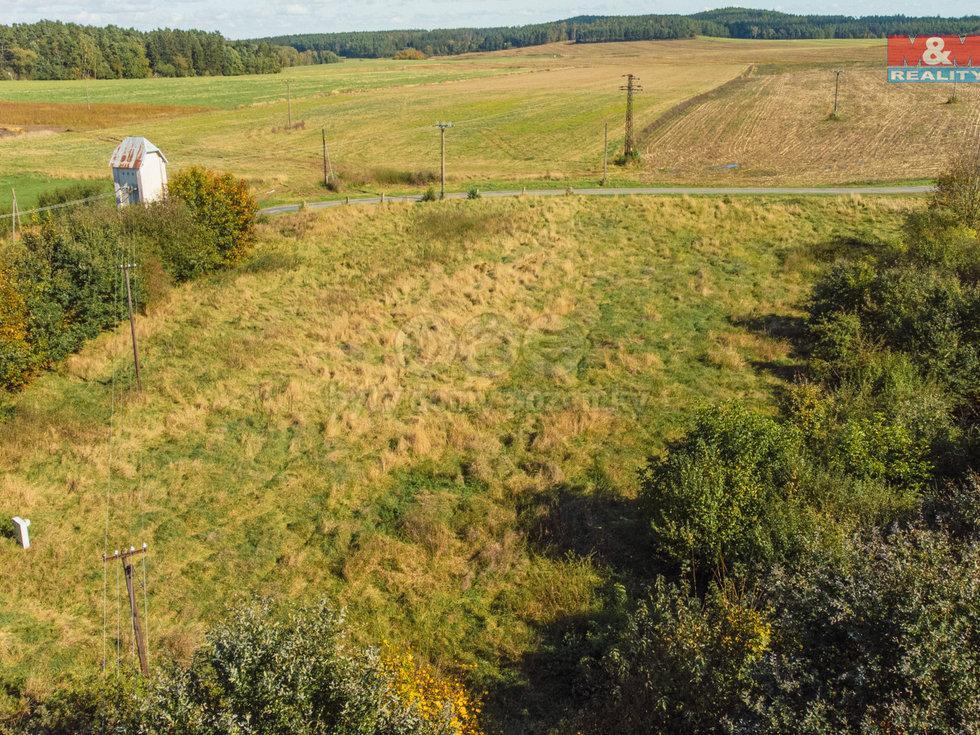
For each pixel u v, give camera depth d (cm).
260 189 6562
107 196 5222
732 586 1500
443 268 4438
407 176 7006
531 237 4947
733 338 3347
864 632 1129
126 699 1250
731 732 1079
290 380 3009
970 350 2605
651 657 1323
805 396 2572
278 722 982
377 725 1029
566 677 1556
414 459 2464
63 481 2322
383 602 1812
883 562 1250
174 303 3884
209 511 2186
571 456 2433
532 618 1744
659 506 1870
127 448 2516
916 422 2167
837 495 1784
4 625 1700
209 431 2653
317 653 1075
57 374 3108
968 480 1777
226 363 3184
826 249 4447
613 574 1841
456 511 2175
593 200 5741
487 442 2548
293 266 4438
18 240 4028
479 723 1410
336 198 6225
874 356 2792
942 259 3494
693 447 1947
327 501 2238
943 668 1009
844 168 7112
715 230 4984
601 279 4197
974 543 1296
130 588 1490
